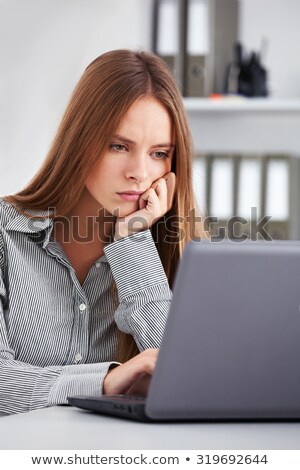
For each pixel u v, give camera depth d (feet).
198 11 13.96
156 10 14.08
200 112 14.60
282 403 4.37
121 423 4.45
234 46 14.15
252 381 4.30
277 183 14.29
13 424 4.42
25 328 6.72
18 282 6.77
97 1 13.14
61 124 6.89
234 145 14.62
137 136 6.63
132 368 5.36
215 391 4.27
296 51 14.39
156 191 6.86
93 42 13.16
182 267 4.07
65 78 13.25
